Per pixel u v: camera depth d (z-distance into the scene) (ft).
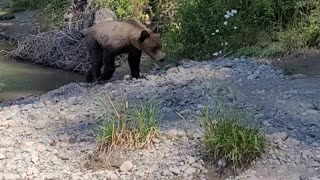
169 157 20.97
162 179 19.85
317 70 31.40
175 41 39.96
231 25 38.34
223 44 37.50
